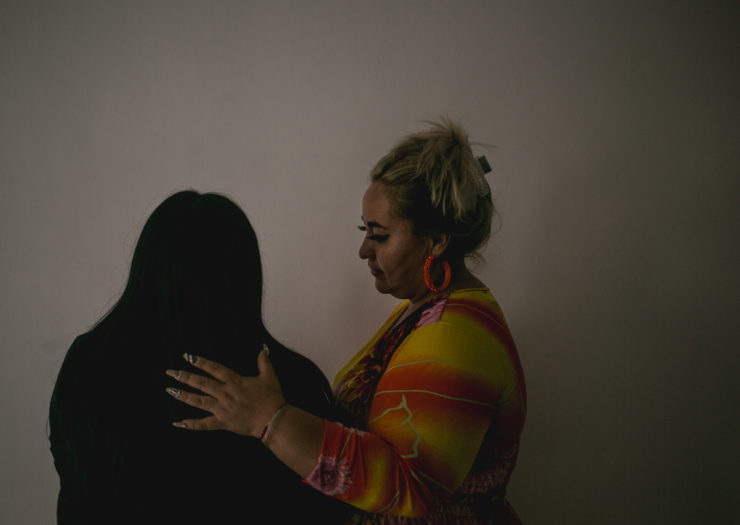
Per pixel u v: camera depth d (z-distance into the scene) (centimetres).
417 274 81
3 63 117
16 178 119
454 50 127
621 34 129
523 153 130
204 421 57
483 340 69
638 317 134
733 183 133
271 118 125
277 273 128
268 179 126
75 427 56
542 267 132
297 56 124
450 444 62
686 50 130
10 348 122
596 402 136
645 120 131
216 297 62
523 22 128
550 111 129
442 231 75
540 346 134
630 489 138
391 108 127
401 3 125
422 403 63
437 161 72
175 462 57
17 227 120
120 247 123
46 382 123
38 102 118
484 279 132
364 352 102
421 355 66
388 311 133
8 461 124
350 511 82
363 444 60
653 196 132
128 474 56
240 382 58
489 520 80
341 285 130
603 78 130
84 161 120
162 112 122
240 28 122
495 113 129
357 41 125
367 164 128
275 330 129
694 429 137
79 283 122
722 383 136
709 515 139
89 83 119
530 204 131
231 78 123
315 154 126
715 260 134
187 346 60
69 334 123
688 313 134
